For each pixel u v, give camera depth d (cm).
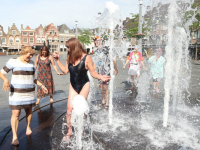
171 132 305
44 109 430
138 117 376
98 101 501
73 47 266
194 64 2055
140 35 1350
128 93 601
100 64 442
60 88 702
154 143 267
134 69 661
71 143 267
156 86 646
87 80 283
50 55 464
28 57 275
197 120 363
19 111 270
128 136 289
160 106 457
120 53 444
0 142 271
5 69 264
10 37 5700
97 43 436
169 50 372
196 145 263
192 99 533
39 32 5772
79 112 253
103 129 314
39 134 299
